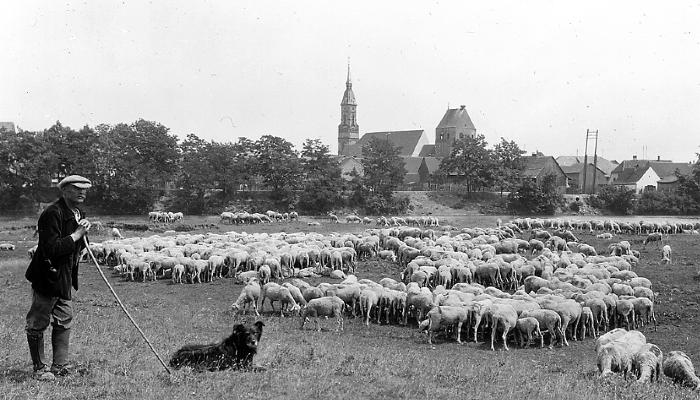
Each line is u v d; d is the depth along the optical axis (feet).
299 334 76.23
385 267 140.87
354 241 159.53
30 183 291.38
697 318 93.61
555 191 346.13
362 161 356.79
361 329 85.40
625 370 56.34
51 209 37.01
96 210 302.86
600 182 480.64
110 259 147.54
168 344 55.42
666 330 88.43
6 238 203.92
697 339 83.82
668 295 107.04
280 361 49.29
